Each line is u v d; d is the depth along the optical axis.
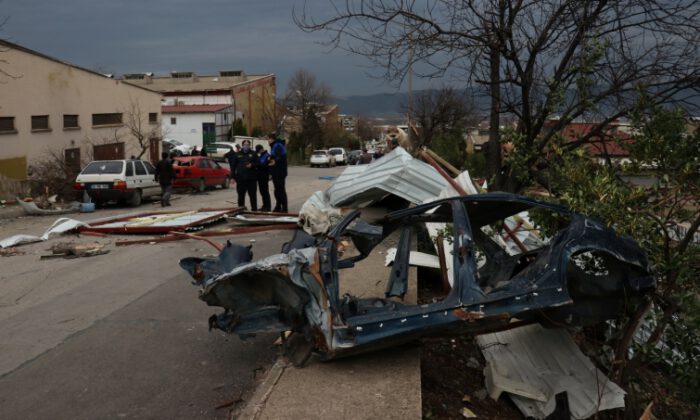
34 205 18.44
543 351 5.71
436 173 11.35
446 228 6.73
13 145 24.67
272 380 4.87
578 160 5.64
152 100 36.41
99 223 14.16
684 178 4.84
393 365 5.14
